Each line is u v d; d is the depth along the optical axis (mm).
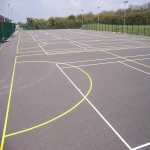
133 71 11219
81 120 5973
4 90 8445
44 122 5879
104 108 6746
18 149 4727
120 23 55344
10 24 39438
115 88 8570
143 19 49594
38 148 4746
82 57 15383
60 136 5199
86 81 9500
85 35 38438
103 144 4875
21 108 6781
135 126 5656
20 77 10219
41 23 73000
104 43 24375
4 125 5750
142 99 7461
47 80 9680
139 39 28188
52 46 22406
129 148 4734
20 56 16141
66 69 11766
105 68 11922
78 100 7371
